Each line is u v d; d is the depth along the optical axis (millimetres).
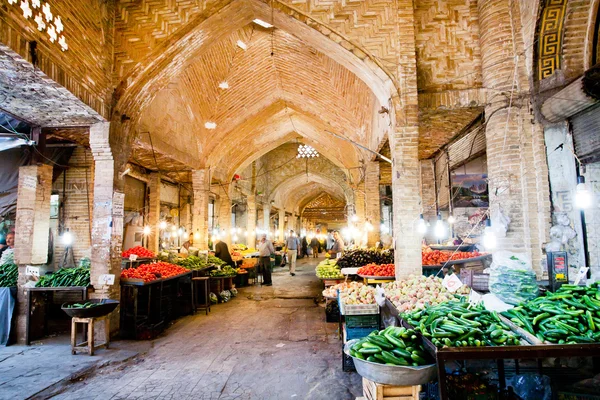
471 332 2684
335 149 13539
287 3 6109
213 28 6492
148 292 6559
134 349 5508
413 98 5934
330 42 6219
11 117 5867
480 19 6164
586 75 4406
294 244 15188
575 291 3211
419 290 4312
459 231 10180
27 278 6023
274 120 12594
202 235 10859
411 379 2775
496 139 5730
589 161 4855
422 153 10102
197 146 10664
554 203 5297
